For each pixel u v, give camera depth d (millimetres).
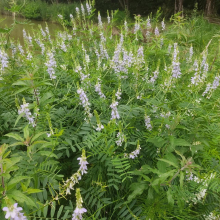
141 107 3432
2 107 3400
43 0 26750
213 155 3090
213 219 2545
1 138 3158
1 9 19547
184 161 2207
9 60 4617
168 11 18703
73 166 3074
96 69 4160
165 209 2473
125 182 2820
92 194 2611
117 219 2609
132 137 3123
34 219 2051
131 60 4242
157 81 4254
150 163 3062
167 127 3178
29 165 2428
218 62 6004
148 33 6980
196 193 2732
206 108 4070
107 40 6148
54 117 3215
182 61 5852
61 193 2098
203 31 9477
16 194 1695
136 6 23375
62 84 3807
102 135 2570
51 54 3420
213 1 15578
